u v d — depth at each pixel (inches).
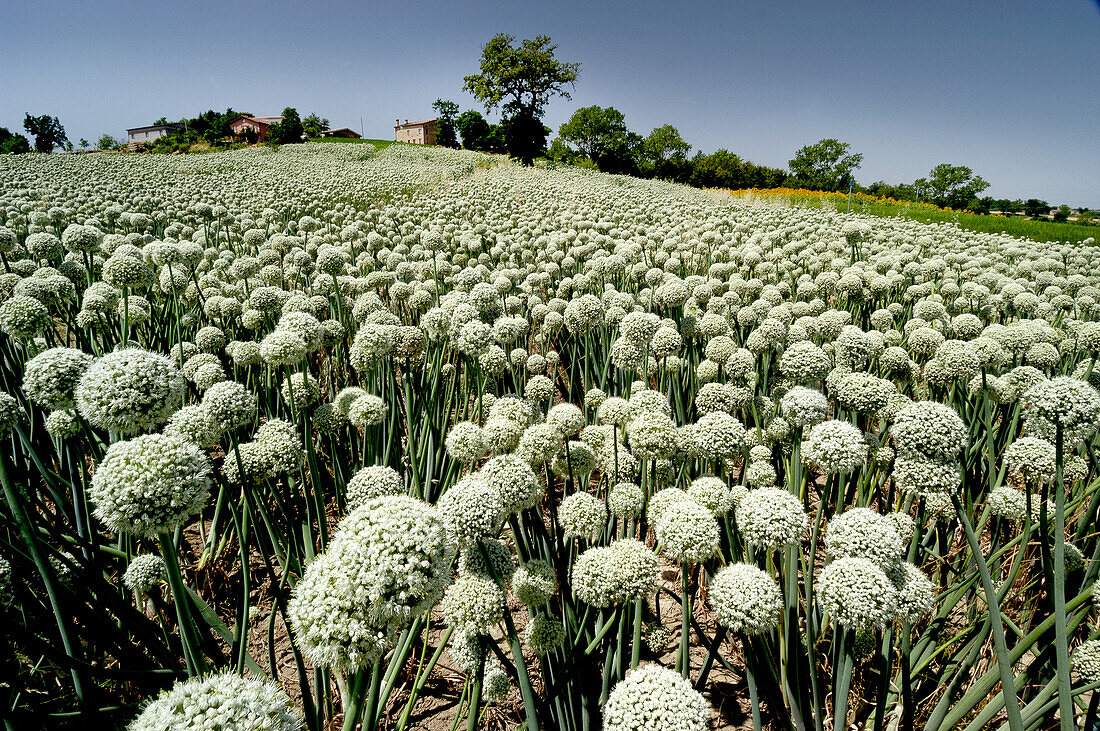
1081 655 87.4
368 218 625.6
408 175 1407.5
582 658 86.4
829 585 75.0
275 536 107.6
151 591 107.5
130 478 68.6
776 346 192.2
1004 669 73.5
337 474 135.8
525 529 112.2
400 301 261.4
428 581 61.8
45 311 145.3
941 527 119.3
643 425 103.6
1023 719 78.1
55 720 78.5
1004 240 573.3
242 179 1113.4
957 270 384.5
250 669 96.0
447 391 184.4
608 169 3240.7
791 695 87.3
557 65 2257.6
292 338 128.0
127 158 1525.6
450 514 77.9
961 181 2728.8
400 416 181.6
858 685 106.0
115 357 82.5
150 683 93.8
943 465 79.7
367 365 155.6
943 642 110.3
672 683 63.9
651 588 78.4
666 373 194.4
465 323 162.7
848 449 93.4
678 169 3462.1
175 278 232.5
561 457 116.7
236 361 164.1
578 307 204.4
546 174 1667.1
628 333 168.2
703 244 416.5
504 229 559.8
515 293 318.3
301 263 295.3
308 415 159.6
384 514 62.4
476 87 2320.4
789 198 1286.9
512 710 107.6
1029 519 102.2
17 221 448.1
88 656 97.6
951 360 155.6
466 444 110.8
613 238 519.2
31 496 115.0
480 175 1533.0
